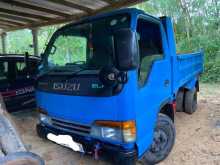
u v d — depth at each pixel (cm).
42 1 529
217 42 1037
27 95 557
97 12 595
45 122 319
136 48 231
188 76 466
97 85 245
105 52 273
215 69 988
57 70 297
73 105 270
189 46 1067
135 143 248
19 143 171
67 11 627
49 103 301
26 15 670
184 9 1184
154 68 284
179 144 393
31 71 516
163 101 315
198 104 643
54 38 334
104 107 245
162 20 334
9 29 895
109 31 274
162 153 321
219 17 1101
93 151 268
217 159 341
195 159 342
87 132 267
